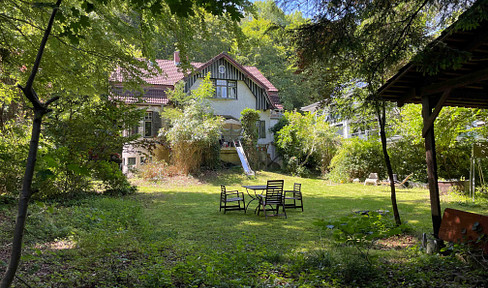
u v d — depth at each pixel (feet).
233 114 88.33
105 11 19.17
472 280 13.79
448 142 51.01
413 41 17.69
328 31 18.12
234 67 88.33
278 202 34.65
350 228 16.30
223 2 11.04
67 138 35.94
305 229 28.07
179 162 66.44
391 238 23.59
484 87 21.24
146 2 12.15
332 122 84.69
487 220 16.16
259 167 82.69
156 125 78.95
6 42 19.47
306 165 80.59
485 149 43.80
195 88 83.71
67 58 21.22
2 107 40.57
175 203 42.34
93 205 34.60
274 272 16.31
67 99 35.09
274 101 97.71
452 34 16.33
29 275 14.24
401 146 62.90
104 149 39.81
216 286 13.39
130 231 24.49
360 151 67.82
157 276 13.93
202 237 25.03
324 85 25.00
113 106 38.19
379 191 54.85
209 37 20.39
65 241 20.92
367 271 15.31
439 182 49.06
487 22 15.74
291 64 23.30
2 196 31.68
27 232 21.44
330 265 16.98
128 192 48.44
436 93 20.04
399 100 23.02
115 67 23.89
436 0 17.04
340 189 58.03
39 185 31.86
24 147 33.78
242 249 19.85
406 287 13.84
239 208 37.14
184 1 10.94
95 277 14.43
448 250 18.04
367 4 17.44
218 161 72.90
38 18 17.84
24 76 22.70
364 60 20.31
